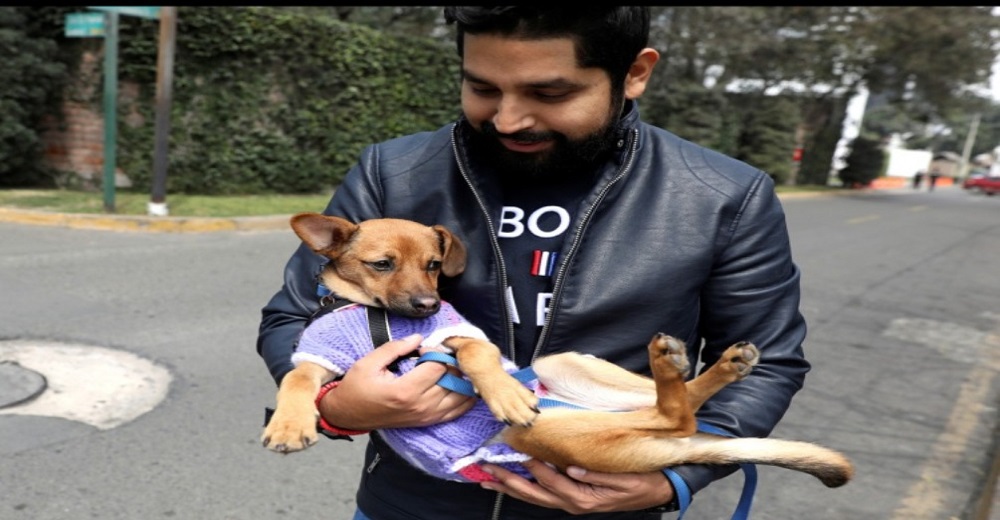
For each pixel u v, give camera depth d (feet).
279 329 5.72
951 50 88.63
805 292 27.94
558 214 5.06
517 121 4.46
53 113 36.40
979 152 285.64
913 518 11.26
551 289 4.98
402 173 5.73
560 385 5.08
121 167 37.29
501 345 5.14
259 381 14.83
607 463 4.65
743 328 4.91
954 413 15.74
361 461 12.14
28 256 23.15
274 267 24.71
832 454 4.78
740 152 88.79
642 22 4.49
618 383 4.89
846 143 111.86
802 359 4.97
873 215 65.98
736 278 4.86
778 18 78.89
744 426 4.69
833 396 16.34
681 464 4.68
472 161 5.25
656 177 4.98
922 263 37.76
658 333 4.62
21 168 36.27
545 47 4.21
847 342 21.06
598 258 4.82
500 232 5.16
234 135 39.63
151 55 36.40
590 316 4.78
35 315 17.52
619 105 4.69
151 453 11.68
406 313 5.35
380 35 44.11
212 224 31.09
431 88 47.44
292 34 40.06
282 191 42.47
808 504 11.55
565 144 4.62
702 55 74.79
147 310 18.71
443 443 4.81
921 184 153.28
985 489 12.01
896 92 98.22
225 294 20.81
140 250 25.46
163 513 10.18
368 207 5.94
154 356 15.67
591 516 4.97
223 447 12.09
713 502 11.53
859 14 84.38
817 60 86.63
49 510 9.98
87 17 30.22
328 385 5.04
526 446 4.83
